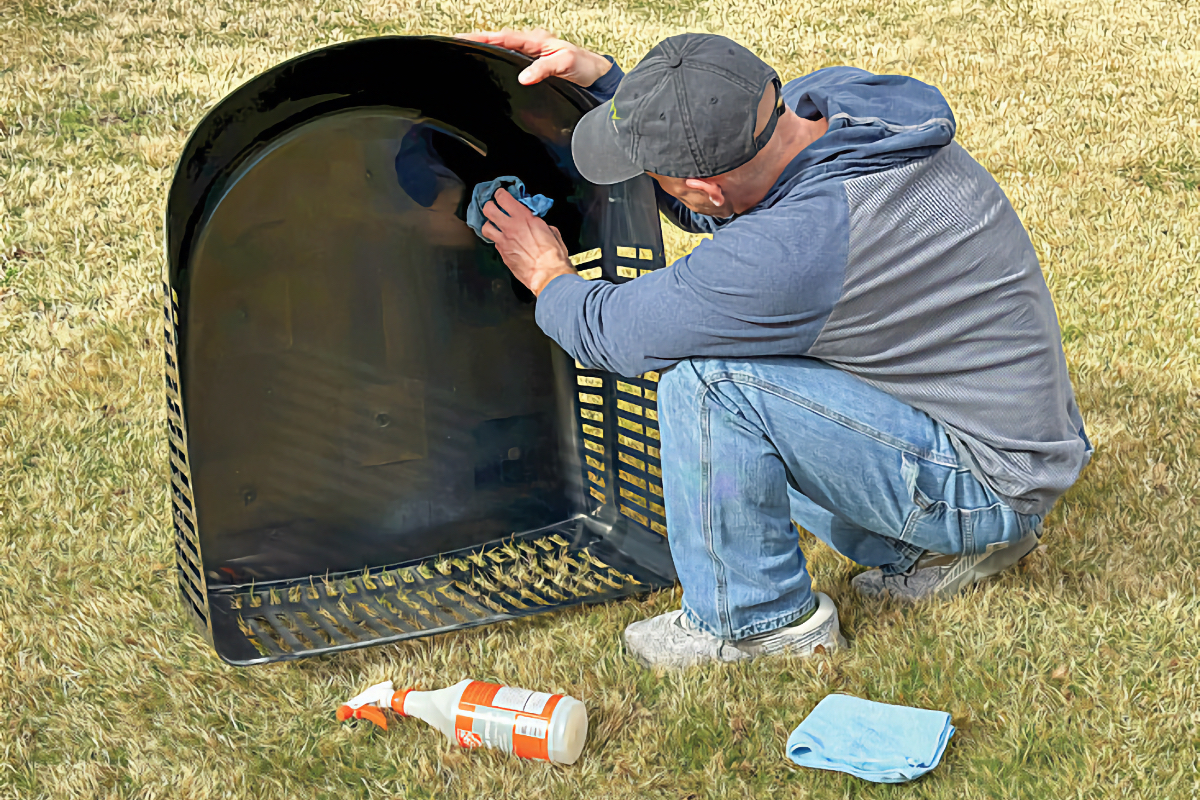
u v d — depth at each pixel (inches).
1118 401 113.7
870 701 71.9
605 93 84.6
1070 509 94.7
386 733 73.2
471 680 74.9
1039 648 77.2
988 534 76.2
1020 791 66.1
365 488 91.4
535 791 67.4
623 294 72.2
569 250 92.3
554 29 266.8
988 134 194.5
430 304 89.3
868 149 65.4
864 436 71.7
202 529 85.7
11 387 120.0
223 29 255.4
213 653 81.0
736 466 71.9
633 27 270.1
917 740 68.1
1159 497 96.3
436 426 92.7
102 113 197.9
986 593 82.0
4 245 150.6
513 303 92.6
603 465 99.7
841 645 79.6
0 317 134.9
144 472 105.5
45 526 97.2
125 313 135.3
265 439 85.7
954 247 67.1
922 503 73.9
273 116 76.3
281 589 89.7
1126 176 177.8
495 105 83.7
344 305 85.6
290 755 71.6
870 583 86.1
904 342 69.3
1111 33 262.4
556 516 100.3
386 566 94.0
